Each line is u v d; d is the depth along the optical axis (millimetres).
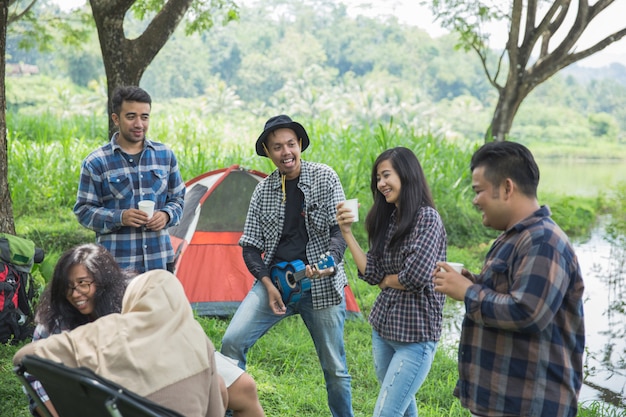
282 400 4344
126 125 4082
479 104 71875
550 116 67812
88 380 1992
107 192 4133
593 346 6355
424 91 76688
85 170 4098
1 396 3963
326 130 13781
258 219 3799
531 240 2246
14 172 10789
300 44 76000
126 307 2293
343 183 10805
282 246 3768
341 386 3688
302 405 4312
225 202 6137
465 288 2346
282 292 3619
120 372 2127
